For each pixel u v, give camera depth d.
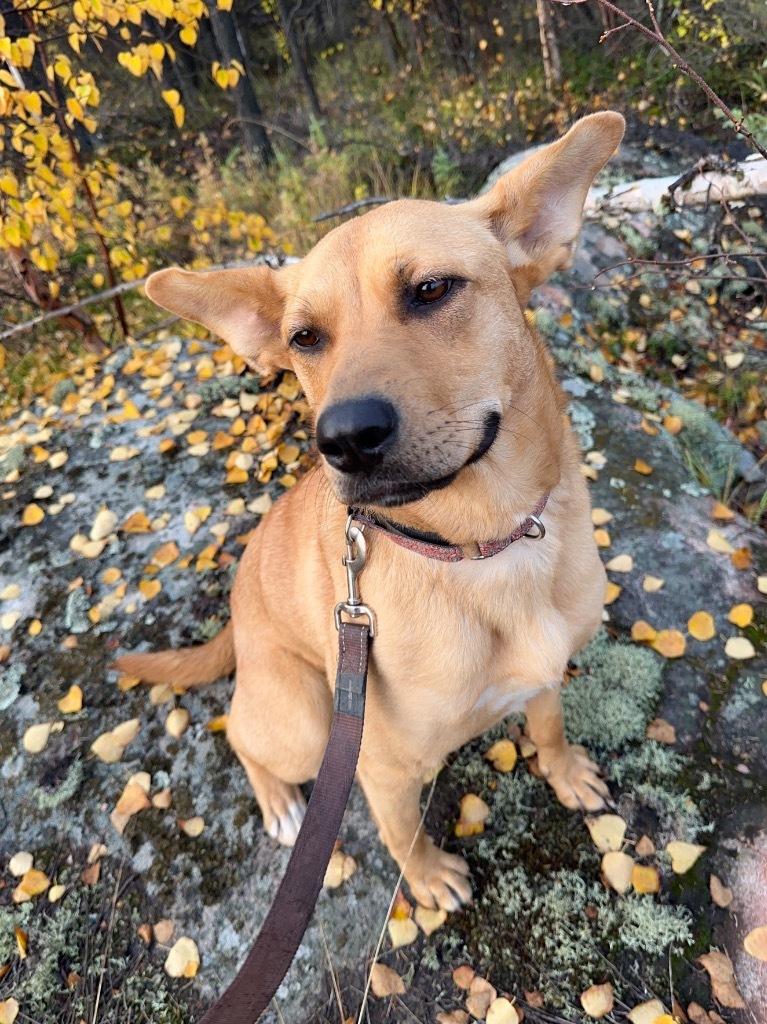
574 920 0.47
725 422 0.95
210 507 0.81
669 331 1.06
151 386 1.03
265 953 0.32
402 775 0.43
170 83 2.89
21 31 1.06
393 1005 0.45
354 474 0.33
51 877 0.54
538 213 0.42
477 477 0.37
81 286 1.71
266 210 1.91
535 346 0.41
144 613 0.71
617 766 0.54
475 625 0.40
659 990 0.44
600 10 1.97
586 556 0.44
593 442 0.79
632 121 1.58
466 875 0.50
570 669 0.59
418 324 0.36
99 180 1.11
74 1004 0.48
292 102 3.09
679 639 0.60
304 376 0.42
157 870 0.53
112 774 0.59
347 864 0.51
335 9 3.22
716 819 0.50
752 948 0.44
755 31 1.40
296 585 0.49
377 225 0.38
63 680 0.67
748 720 0.55
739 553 0.66
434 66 2.57
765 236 1.08
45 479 0.90
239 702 0.54
